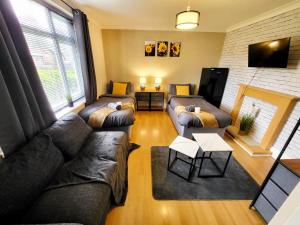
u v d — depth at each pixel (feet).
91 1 8.32
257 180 6.59
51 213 3.34
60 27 8.42
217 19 10.73
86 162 5.03
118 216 4.86
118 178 5.22
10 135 3.95
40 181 3.85
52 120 5.83
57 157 4.70
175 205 5.29
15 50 4.25
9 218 3.06
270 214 4.54
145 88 15.05
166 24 12.79
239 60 11.71
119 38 14.03
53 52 7.63
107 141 6.30
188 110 9.88
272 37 8.78
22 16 5.68
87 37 9.70
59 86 8.13
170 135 10.28
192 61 14.85
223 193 5.84
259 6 8.18
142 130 10.96
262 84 9.39
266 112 9.00
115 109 9.28
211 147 6.31
